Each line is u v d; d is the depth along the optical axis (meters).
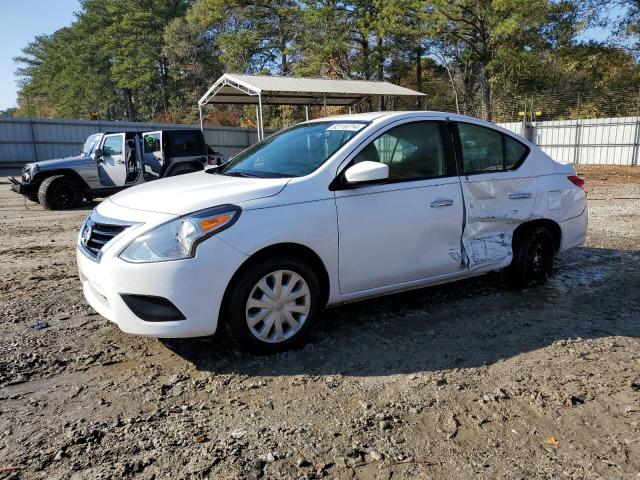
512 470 2.44
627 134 25.14
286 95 21.28
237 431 2.74
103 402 3.03
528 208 4.88
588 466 2.46
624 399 3.05
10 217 10.93
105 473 2.40
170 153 12.77
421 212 4.14
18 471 2.41
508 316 4.42
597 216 9.77
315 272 3.79
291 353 3.66
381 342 3.87
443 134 4.43
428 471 2.43
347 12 34.38
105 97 62.56
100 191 12.48
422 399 3.06
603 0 21.80
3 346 3.80
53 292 5.18
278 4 43.09
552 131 28.17
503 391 3.14
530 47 25.89
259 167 4.23
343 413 2.91
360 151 3.94
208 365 3.50
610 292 5.08
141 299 3.28
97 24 60.91
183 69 51.50
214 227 3.28
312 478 2.38
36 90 79.94
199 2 44.62
